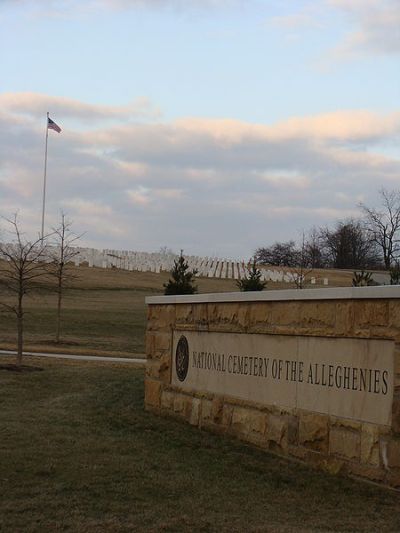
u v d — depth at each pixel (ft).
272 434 28.22
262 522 19.36
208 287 180.65
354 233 293.43
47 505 20.16
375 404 23.07
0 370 52.49
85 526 18.35
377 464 22.82
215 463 26.76
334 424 24.88
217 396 32.30
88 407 38.32
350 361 24.32
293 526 19.06
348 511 20.70
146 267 207.51
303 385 26.73
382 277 177.58
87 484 22.47
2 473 23.43
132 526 18.44
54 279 159.53
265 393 29.04
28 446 27.58
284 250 310.86
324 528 18.97
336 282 201.05
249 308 30.40
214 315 33.06
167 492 22.18
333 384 25.11
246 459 27.30
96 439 29.96
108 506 20.29
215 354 32.89
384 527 19.15
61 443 28.58
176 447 29.43
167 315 37.45
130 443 29.60
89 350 81.71
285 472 25.26
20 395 42.83
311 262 290.15
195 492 22.40
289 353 27.68
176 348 36.45
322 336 25.75
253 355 30.01
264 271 207.41
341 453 24.49
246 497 22.13
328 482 23.73
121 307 131.95
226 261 231.91
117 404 39.70
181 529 18.37
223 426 31.71
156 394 37.63
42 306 123.54
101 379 49.29
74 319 109.81
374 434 22.97
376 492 22.33
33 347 80.84
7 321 104.58
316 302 26.17
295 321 27.32
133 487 22.47
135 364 65.26
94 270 193.57
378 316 23.09
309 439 26.07
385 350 22.76
